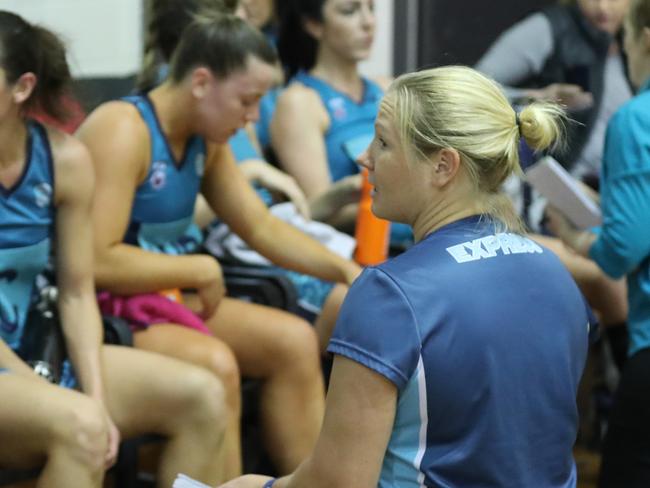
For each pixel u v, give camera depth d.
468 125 5.39
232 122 9.15
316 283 10.84
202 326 9.34
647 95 8.70
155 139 9.16
